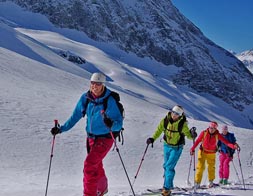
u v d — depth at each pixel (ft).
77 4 650.02
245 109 606.96
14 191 26.71
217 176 54.65
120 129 20.76
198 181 34.73
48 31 523.70
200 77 632.79
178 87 523.29
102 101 20.12
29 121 65.77
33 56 272.10
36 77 131.34
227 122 478.18
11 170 40.34
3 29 294.66
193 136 29.45
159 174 50.11
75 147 55.83
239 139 88.17
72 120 21.34
